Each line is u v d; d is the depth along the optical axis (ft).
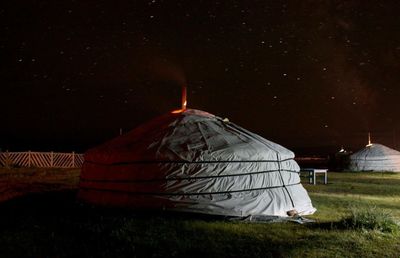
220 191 24.30
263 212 24.45
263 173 25.58
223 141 26.00
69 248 17.47
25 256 16.47
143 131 28.58
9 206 28.35
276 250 17.47
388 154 83.41
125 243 18.15
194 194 24.14
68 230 20.42
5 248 17.46
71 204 28.86
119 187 26.08
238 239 19.17
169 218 23.65
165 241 18.58
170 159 24.50
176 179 24.44
